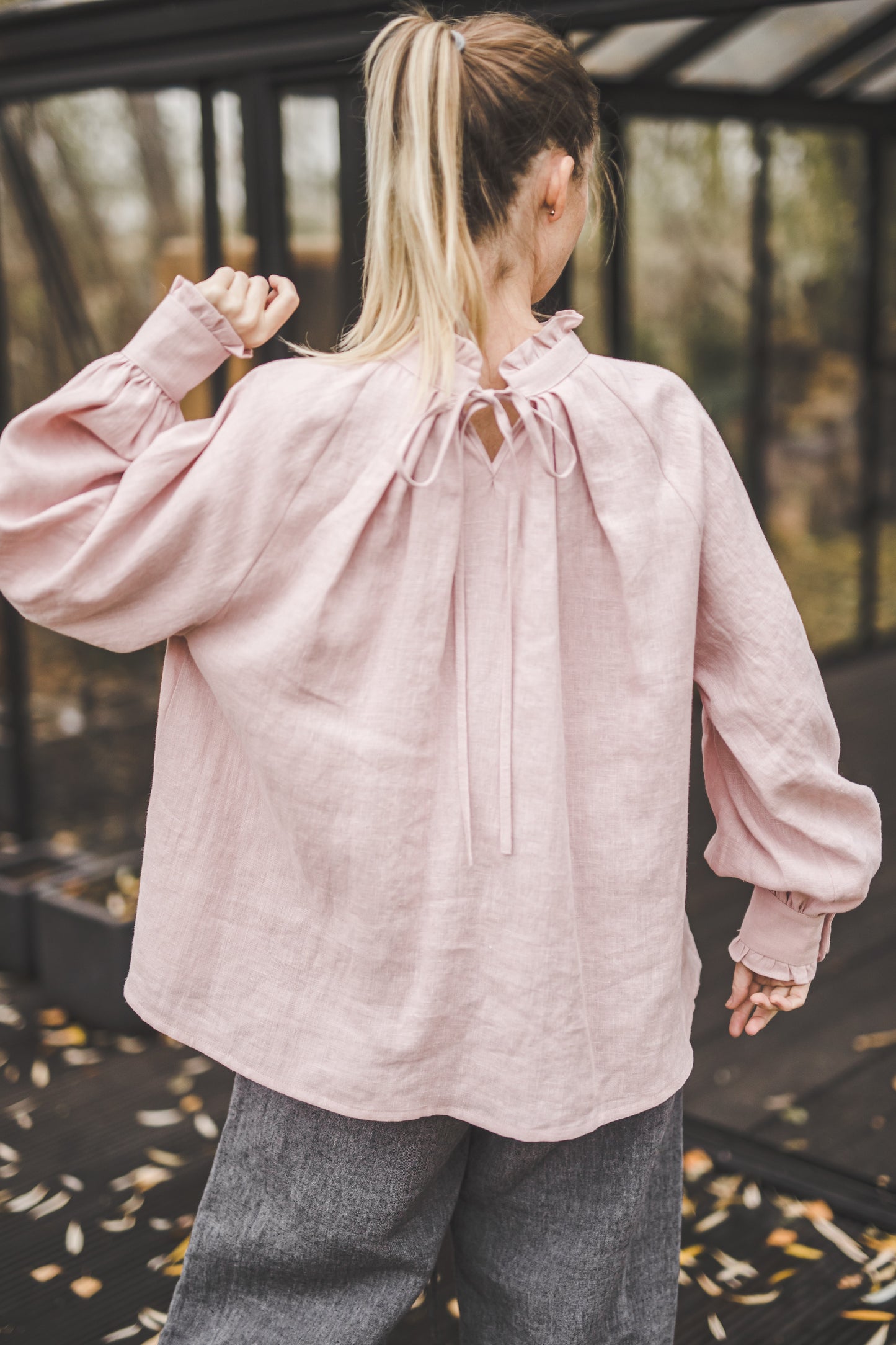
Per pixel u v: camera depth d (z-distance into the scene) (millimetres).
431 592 910
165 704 1025
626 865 962
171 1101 2660
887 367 5641
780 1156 2326
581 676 963
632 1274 1105
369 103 932
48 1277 2080
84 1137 2521
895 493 5883
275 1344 1025
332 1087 954
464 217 897
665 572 941
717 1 1938
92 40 2922
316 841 932
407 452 893
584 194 984
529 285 972
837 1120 2480
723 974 3154
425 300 896
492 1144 1039
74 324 3832
